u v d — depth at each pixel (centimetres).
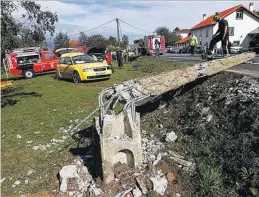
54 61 2131
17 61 2038
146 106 823
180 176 500
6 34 1095
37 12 1180
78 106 981
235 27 4409
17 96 1262
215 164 511
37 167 559
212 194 455
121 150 491
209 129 613
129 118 496
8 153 627
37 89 1430
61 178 495
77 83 1498
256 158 474
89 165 546
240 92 658
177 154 563
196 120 660
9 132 766
